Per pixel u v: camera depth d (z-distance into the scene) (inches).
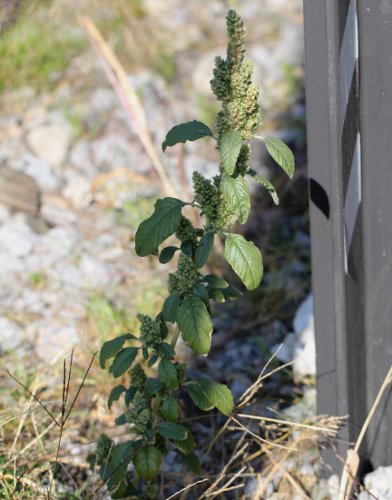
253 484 113.1
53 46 207.8
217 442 121.3
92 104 194.7
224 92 88.1
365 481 106.7
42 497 105.2
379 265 98.0
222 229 92.7
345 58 91.6
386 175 94.1
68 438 121.6
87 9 222.1
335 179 97.4
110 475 96.7
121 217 169.6
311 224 101.8
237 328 145.9
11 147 184.2
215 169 181.2
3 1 215.5
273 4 233.8
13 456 110.0
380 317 100.4
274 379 132.6
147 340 95.7
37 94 198.2
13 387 128.7
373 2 87.4
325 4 90.8
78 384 130.1
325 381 109.7
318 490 112.0
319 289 104.7
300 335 135.9
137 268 157.2
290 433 118.2
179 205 91.1
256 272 89.4
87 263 156.5
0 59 202.1
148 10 226.4
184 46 215.6
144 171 180.4
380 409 104.9
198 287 92.7
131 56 209.8
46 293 150.6
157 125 190.9
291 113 197.2
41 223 167.6
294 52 215.8
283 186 177.3
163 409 96.0
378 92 90.8
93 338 138.9
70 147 184.7
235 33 86.0
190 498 112.2
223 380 134.4
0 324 142.9
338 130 95.0
